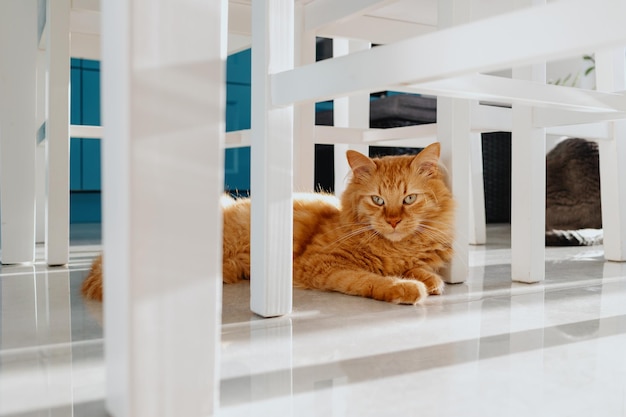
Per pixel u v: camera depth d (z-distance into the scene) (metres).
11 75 1.74
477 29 0.63
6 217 1.77
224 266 1.53
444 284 1.50
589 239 2.36
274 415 0.67
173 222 0.59
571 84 3.41
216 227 0.61
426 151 1.49
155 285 0.59
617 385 0.77
